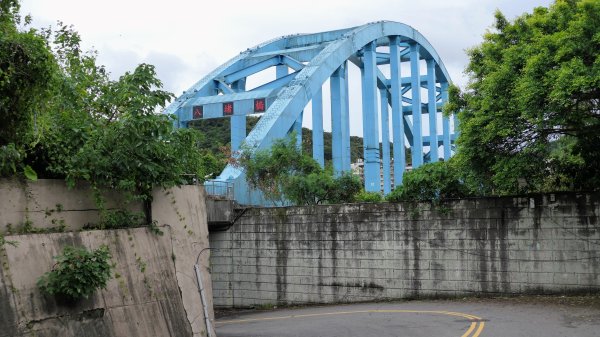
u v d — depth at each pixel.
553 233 20.31
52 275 9.26
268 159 31.27
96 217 11.55
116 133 12.08
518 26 19.86
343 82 46.56
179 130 14.29
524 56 17.52
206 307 13.52
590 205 19.77
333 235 24.39
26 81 9.61
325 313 20.97
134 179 12.27
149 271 11.91
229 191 28.88
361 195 29.52
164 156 13.05
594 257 19.59
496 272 21.20
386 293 23.16
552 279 20.22
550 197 20.44
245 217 26.16
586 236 19.77
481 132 18.86
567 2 18.05
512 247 20.98
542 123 16.86
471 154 19.64
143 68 12.83
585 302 18.28
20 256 9.11
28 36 9.65
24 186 10.07
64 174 11.12
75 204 11.12
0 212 9.53
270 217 25.66
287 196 29.70
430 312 18.72
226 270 26.27
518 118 17.89
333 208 24.52
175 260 13.05
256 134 33.97
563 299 19.22
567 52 15.74
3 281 8.63
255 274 25.73
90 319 9.88
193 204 14.22
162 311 11.81
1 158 9.15
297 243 25.05
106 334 10.07
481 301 20.47
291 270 25.08
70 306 9.55
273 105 36.69
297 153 31.58
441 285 22.16
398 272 23.00
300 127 41.50
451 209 22.17
